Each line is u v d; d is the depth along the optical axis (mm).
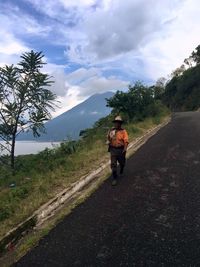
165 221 7172
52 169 12094
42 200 8703
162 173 10586
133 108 25312
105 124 22391
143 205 8117
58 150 15609
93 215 7801
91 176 10891
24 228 7359
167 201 8242
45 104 16609
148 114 25812
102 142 15891
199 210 7566
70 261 5980
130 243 6387
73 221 7586
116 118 10391
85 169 11500
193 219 7160
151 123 23344
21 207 8328
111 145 10305
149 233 6707
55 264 5934
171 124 24141
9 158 16547
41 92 16469
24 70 16375
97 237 6730
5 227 7391
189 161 11750
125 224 7180
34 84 16312
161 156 12812
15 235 7070
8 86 16266
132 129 19281
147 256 5906
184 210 7641
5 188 11383
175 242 6297
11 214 8086
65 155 14812
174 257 5812
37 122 16562
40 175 11273
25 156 17406
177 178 9945
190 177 9930
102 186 9844
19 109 16344
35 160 15555
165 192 8875
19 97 16328
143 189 9242
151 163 11906
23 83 16328
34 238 6973
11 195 9398
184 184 9359
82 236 6840
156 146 14875
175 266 5555
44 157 15211
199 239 6336
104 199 8750
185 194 8602
